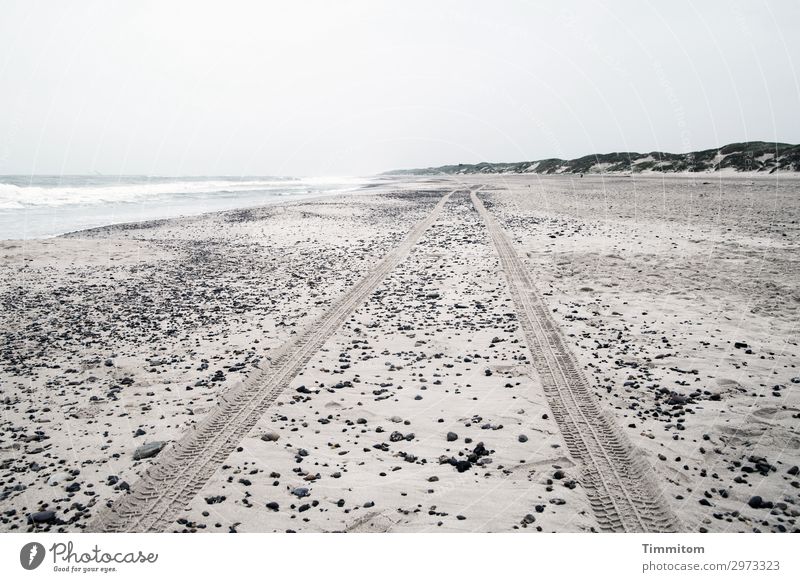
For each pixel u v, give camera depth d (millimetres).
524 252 16922
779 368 7535
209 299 12344
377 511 4723
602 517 4570
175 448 5801
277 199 45688
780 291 11492
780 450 5453
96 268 15688
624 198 34688
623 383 7191
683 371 7535
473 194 45719
